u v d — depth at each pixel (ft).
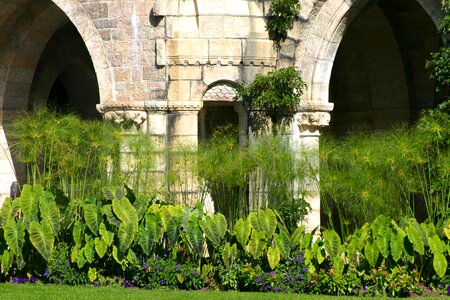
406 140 80.53
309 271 77.36
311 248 78.07
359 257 79.10
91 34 93.20
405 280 75.51
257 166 82.89
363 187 79.61
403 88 113.91
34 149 83.87
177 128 91.56
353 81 115.65
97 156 84.23
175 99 91.30
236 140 93.97
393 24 112.37
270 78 90.27
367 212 81.35
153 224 78.84
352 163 80.84
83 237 79.61
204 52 91.30
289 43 92.73
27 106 107.24
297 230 78.79
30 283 79.51
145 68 91.76
